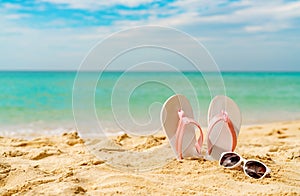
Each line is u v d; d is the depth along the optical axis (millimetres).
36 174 1239
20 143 1740
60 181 1174
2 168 1302
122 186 1140
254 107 4223
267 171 1236
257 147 1721
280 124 2701
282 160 1456
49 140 1831
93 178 1219
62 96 5320
